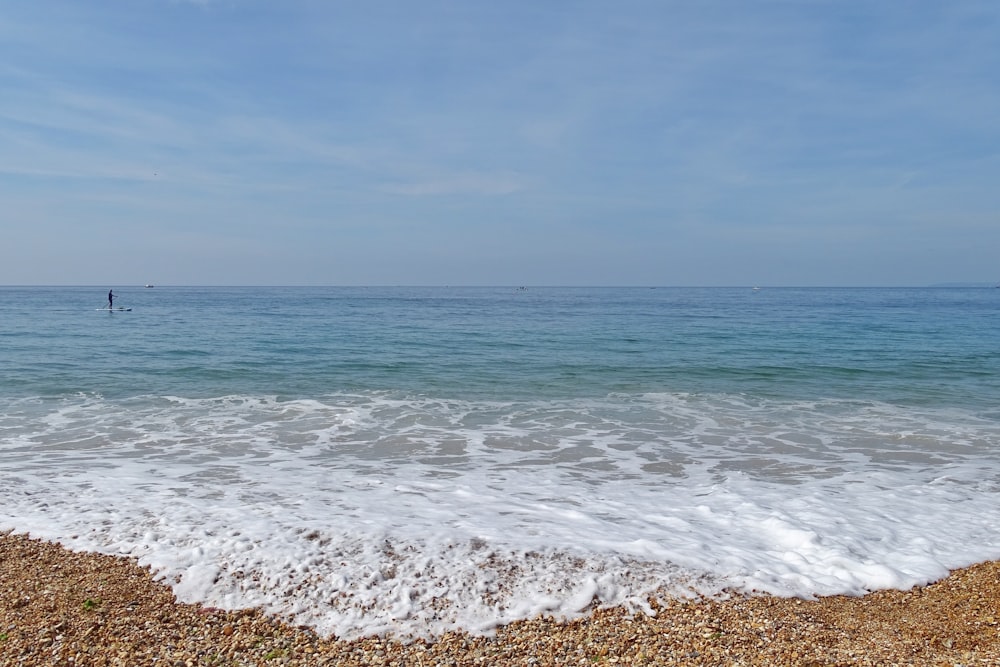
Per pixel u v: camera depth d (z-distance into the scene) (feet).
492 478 32.53
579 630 17.94
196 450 37.47
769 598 19.74
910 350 92.99
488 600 19.24
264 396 55.06
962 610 19.17
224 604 18.88
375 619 18.29
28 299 351.67
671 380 65.62
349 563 21.01
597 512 26.96
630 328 138.21
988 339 110.11
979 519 26.71
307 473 32.81
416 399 54.70
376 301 351.46
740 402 54.60
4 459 34.88
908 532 25.11
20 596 19.11
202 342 100.89
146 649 16.69
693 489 30.96
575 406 52.34
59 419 45.42
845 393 58.95
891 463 36.22
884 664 16.22
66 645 16.74
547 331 128.88
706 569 21.31
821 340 108.78
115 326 136.87
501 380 65.00
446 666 16.29
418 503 27.71
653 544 23.11
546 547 22.50
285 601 19.02
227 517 24.99
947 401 55.31
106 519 24.81
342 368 72.23
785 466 35.50
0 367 70.23
